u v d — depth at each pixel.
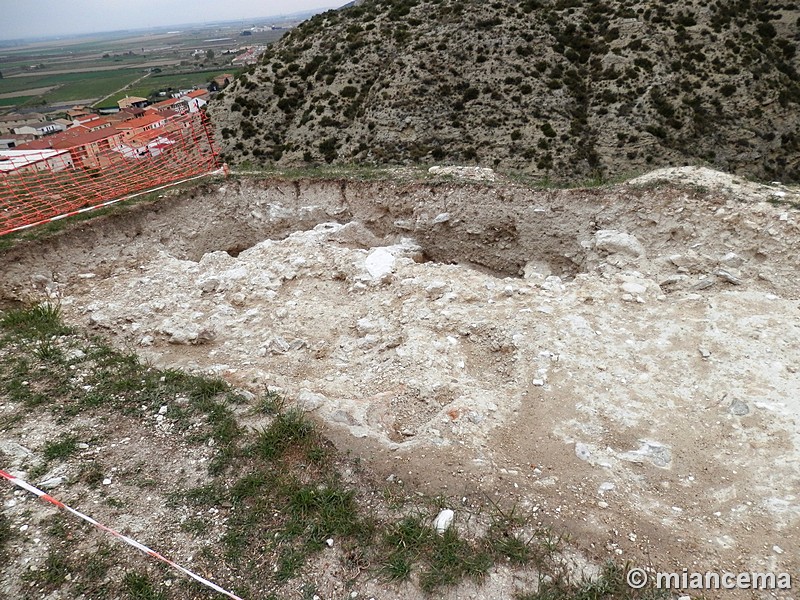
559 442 4.79
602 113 22.91
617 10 25.62
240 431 4.84
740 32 23.89
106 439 4.75
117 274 9.58
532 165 22.14
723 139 21.62
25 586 3.44
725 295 6.86
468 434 4.88
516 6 27.25
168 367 6.24
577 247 9.50
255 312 7.68
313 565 3.68
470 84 25.08
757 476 4.34
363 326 7.14
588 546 3.81
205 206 11.48
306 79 29.17
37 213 9.79
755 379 5.35
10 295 8.47
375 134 25.20
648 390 5.37
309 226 11.52
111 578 3.52
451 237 10.78
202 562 3.66
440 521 3.95
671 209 8.32
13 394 5.31
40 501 4.07
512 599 3.48
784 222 7.20
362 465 4.50
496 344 6.38
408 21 29.22
